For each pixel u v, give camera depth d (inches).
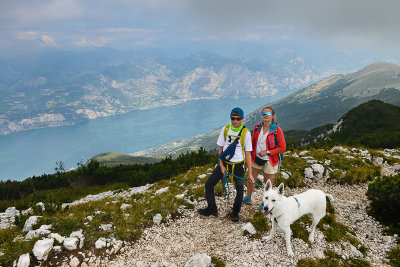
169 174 764.6
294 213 217.5
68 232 241.6
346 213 323.6
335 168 473.4
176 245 240.7
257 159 281.3
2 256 201.5
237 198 268.5
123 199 423.2
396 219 292.4
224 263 206.7
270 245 228.1
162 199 355.9
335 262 209.3
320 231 255.9
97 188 841.5
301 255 217.3
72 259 208.4
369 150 697.0
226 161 259.6
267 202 206.1
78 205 397.7
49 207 330.0
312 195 235.3
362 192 402.6
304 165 474.9
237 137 252.1
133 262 214.5
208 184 283.1
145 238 250.5
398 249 234.1
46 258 204.5
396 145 1124.5
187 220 289.4
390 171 528.1
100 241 227.5
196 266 194.1
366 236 270.8
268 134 267.1
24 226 271.0
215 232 262.2
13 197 810.8
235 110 247.3
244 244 231.1
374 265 215.9
